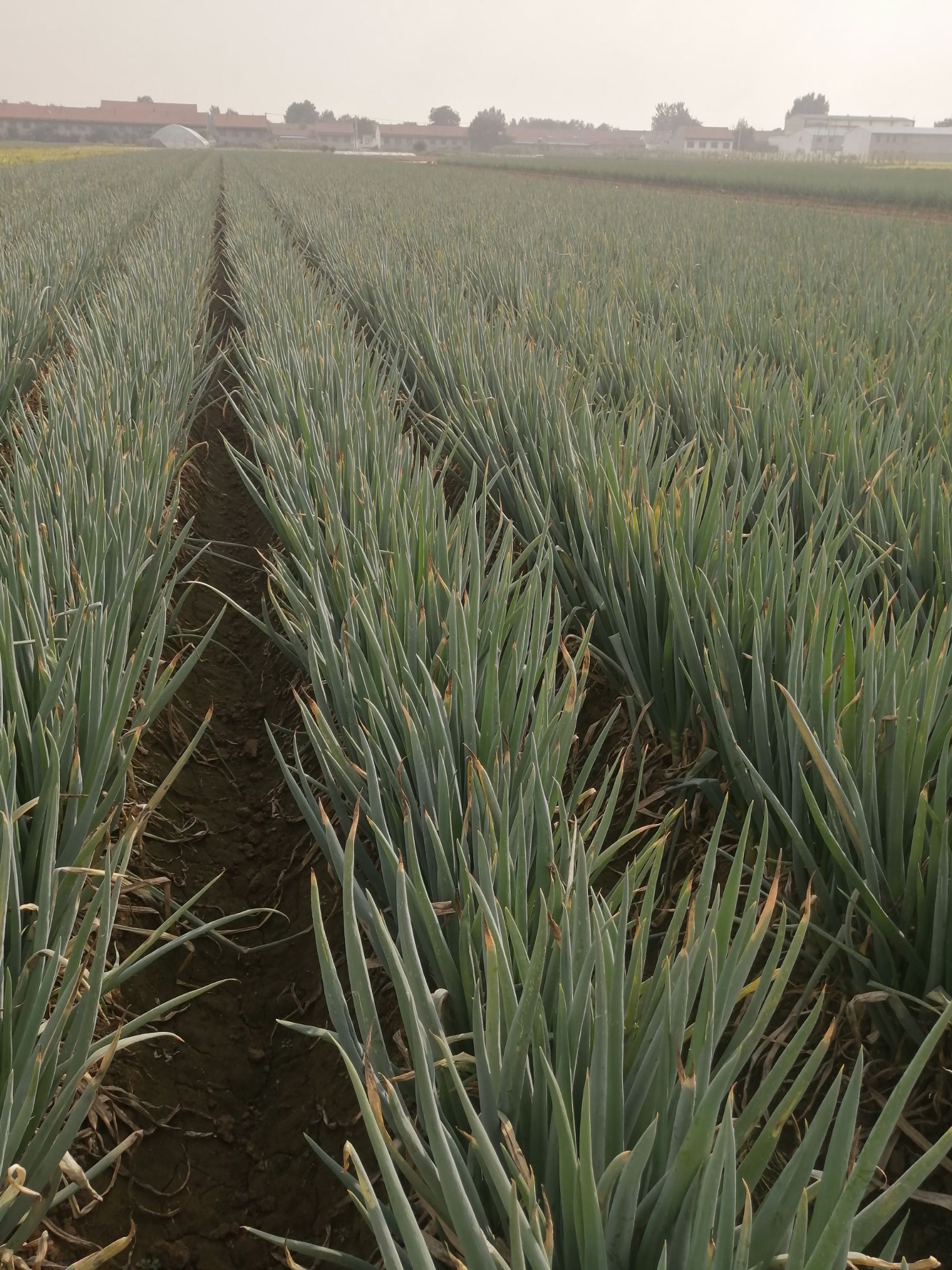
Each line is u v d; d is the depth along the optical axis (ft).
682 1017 5.44
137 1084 9.37
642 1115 5.86
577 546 14.05
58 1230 7.58
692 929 5.46
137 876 11.58
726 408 19.81
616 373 24.06
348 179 136.77
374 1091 5.41
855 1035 8.54
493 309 35.68
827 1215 4.55
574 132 537.24
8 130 443.32
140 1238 8.21
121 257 49.80
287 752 14.62
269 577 13.30
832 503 13.12
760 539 12.31
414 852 7.22
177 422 22.21
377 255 42.80
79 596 12.30
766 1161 5.30
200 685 16.63
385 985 9.93
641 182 180.24
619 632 12.78
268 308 30.27
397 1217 4.51
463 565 12.45
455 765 8.87
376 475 15.19
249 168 163.94
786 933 9.61
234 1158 9.38
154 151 285.64
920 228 69.05
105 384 20.24
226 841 13.46
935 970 8.09
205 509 24.32
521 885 7.32
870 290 33.30
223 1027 10.67
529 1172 5.06
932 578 13.38
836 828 8.96
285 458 16.72
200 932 8.31
